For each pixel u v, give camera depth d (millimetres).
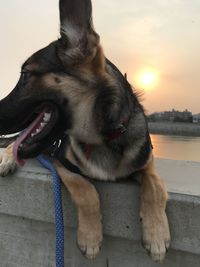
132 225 624
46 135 648
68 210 672
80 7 635
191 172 780
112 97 626
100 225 613
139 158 642
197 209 578
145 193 598
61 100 640
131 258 646
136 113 656
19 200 715
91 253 596
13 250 756
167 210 598
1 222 762
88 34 639
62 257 630
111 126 626
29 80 662
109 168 642
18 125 678
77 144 660
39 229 719
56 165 694
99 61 648
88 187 628
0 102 694
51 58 657
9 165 720
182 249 593
